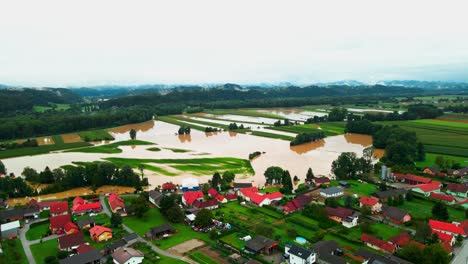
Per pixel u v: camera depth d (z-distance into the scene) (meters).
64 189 163.62
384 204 137.62
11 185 154.62
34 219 129.00
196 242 109.12
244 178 181.00
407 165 186.62
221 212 133.25
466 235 109.81
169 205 130.38
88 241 110.50
